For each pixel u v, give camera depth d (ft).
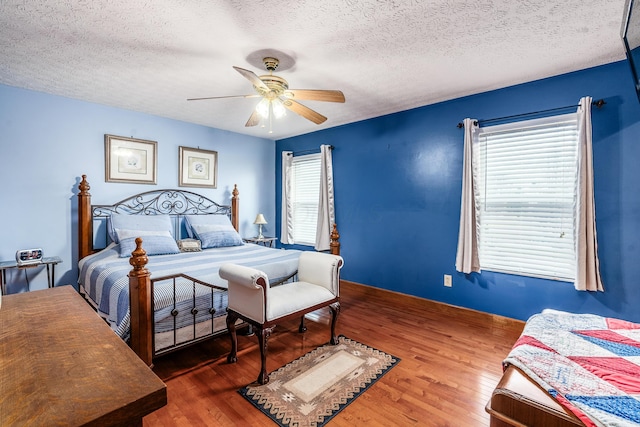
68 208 10.76
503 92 9.64
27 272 10.05
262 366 6.52
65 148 10.67
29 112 9.95
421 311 11.19
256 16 6.03
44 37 6.79
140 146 12.40
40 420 1.84
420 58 7.79
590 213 7.98
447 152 10.88
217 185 15.05
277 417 5.53
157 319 6.61
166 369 7.09
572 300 8.57
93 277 8.56
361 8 5.79
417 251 11.74
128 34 6.68
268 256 10.70
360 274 13.64
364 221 13.42
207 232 12.84
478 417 5.58
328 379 6.73
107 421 1.94
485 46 7.20
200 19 6.13
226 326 7.97
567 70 8.41
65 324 3.31
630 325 5.31
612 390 3.49
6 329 3.17
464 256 10.16
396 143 12.28
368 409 5.78
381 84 9.44
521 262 9.39
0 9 5.75
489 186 9.99
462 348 8.25
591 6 5.72
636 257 7.68
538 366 4.02
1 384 2.20
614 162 7.88
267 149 17.20
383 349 8.16
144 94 10.38
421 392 6.31
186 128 13.83
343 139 14.14
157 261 9.55
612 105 7.91
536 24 6.31
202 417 5.52
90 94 10.37
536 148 9.11
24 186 9.93
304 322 9.80
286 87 7.77
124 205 12.07
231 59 7.84
